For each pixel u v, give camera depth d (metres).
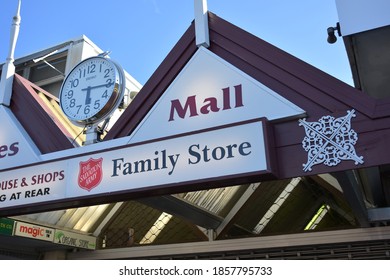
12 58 6.52
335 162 3.96
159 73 5.30
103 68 5.72
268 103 4.43
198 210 7.50
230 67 4.77
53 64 10.38
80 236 8.41
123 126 5.26
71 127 7.05
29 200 5.18
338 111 4.11
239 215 8.42
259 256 7.74
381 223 7.00
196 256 8.16
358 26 4.18
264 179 4.17
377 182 6.23
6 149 5.90
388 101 3.93
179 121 4.85
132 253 8.50
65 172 5.05
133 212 8.84
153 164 4.52
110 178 4.72
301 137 4.19
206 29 5.16
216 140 4.29
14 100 6.28
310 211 11.22
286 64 4.57
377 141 3.85
